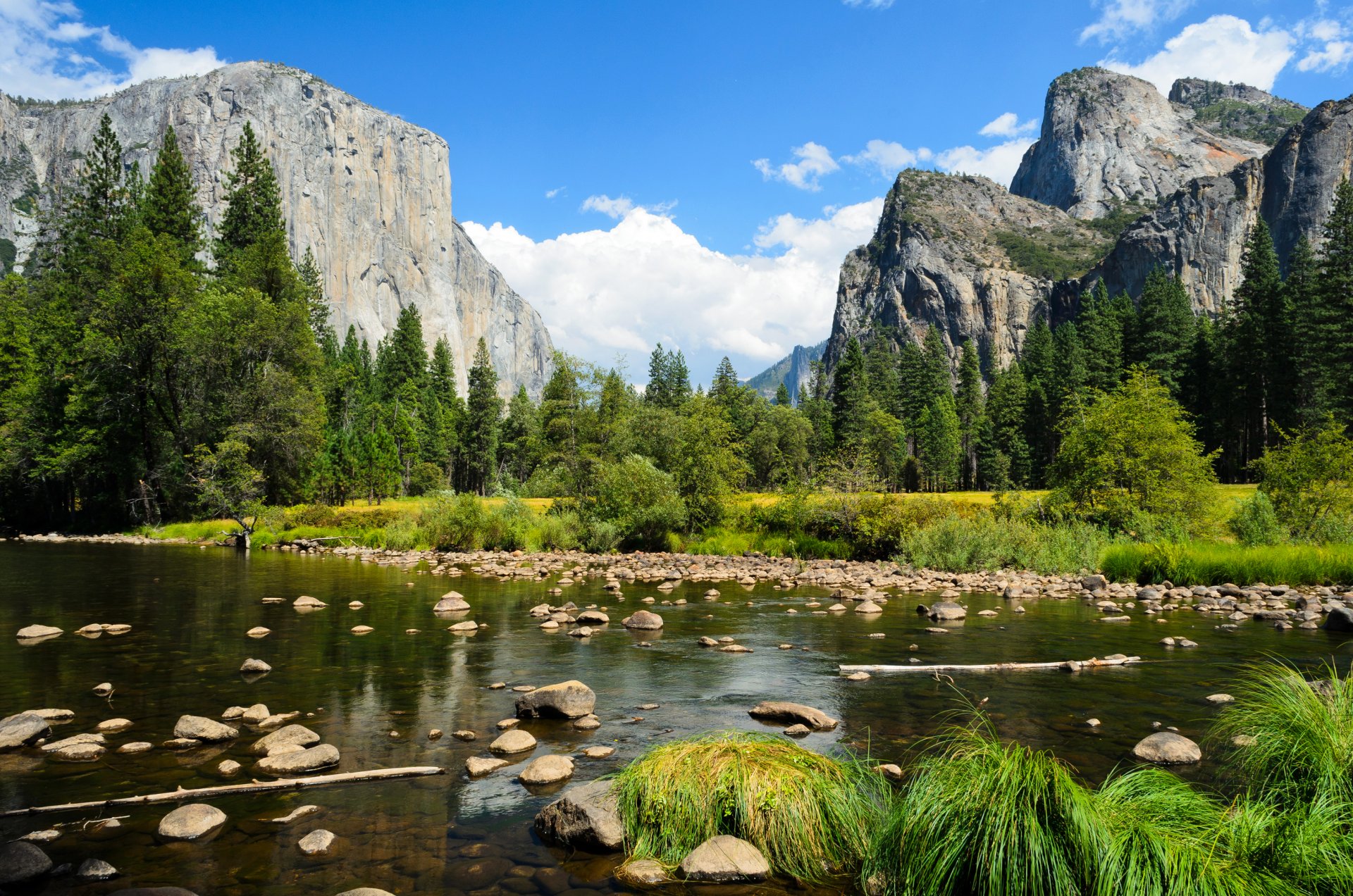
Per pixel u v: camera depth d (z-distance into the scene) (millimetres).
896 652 11039
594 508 33031
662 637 12250
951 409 103625
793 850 4516
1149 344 78688
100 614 14320
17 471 45250
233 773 5965
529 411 98000
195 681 9086
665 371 105188
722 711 7867
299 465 47188
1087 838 3582
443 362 107500
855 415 90812
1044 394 82812
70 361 45156
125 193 58344
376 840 4777
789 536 30719
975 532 24531
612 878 4316
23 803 5320
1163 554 20656
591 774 5949
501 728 7258
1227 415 66812
